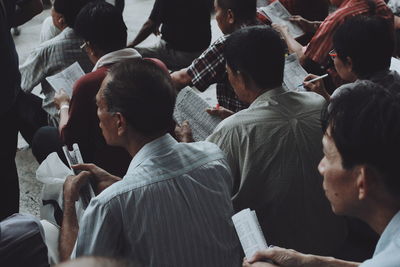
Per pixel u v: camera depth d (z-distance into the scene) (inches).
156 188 69.7
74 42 138.4
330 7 247.3
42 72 141.1
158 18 195.0
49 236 81.7
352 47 102.7
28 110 157.1
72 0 134.3
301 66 137.8
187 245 71.2
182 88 129.9
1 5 110.1
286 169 85.9
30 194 160.1
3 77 113.6
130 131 73.1
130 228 68.5
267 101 87.5
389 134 49.3
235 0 121.2
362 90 52.5
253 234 70.2
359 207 53.1
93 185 87.5
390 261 46.5
